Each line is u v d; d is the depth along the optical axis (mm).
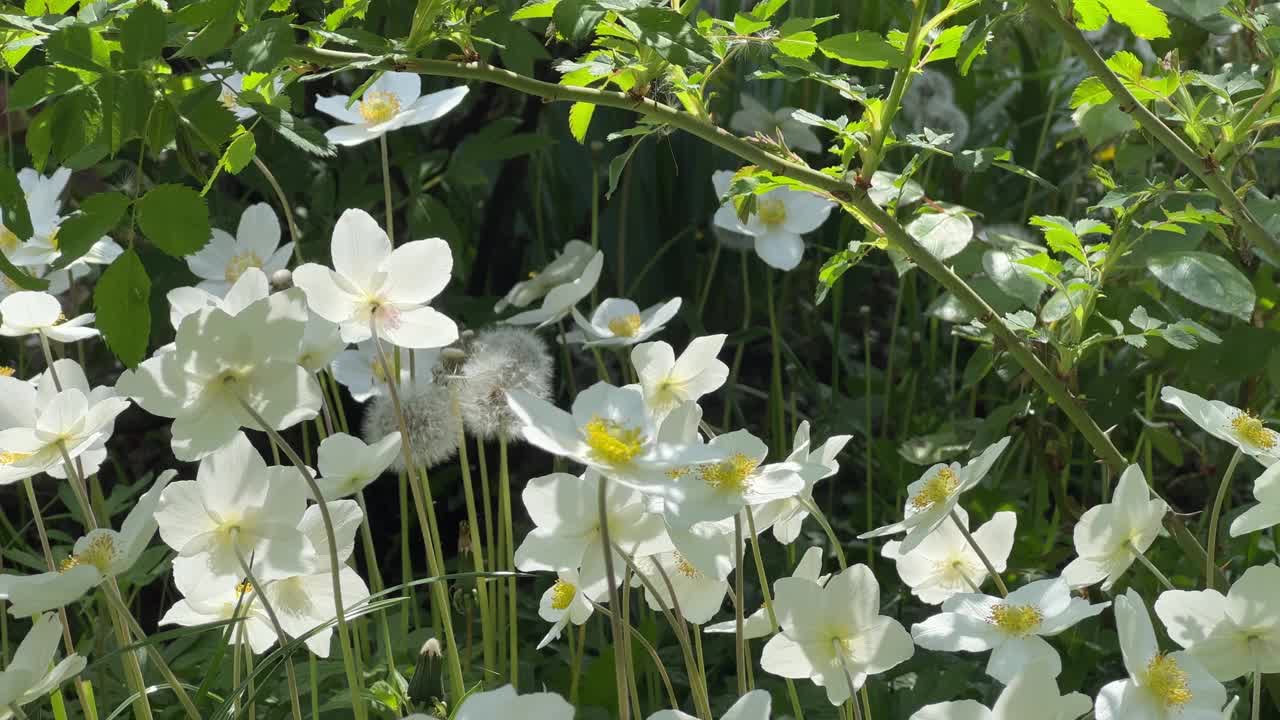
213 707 1129
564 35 905
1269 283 1253
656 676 1182
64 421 968
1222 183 1031
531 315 1225
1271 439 947
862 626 900
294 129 909
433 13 963
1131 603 881
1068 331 1126
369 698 1028
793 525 996
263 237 1256
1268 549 1201
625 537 892
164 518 903
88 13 911
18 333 1061
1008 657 892
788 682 1015
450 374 1126
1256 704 882
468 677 1135
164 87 900
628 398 846
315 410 896
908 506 963
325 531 963
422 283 956
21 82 875
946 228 1054
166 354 876
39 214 1146
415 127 1729
